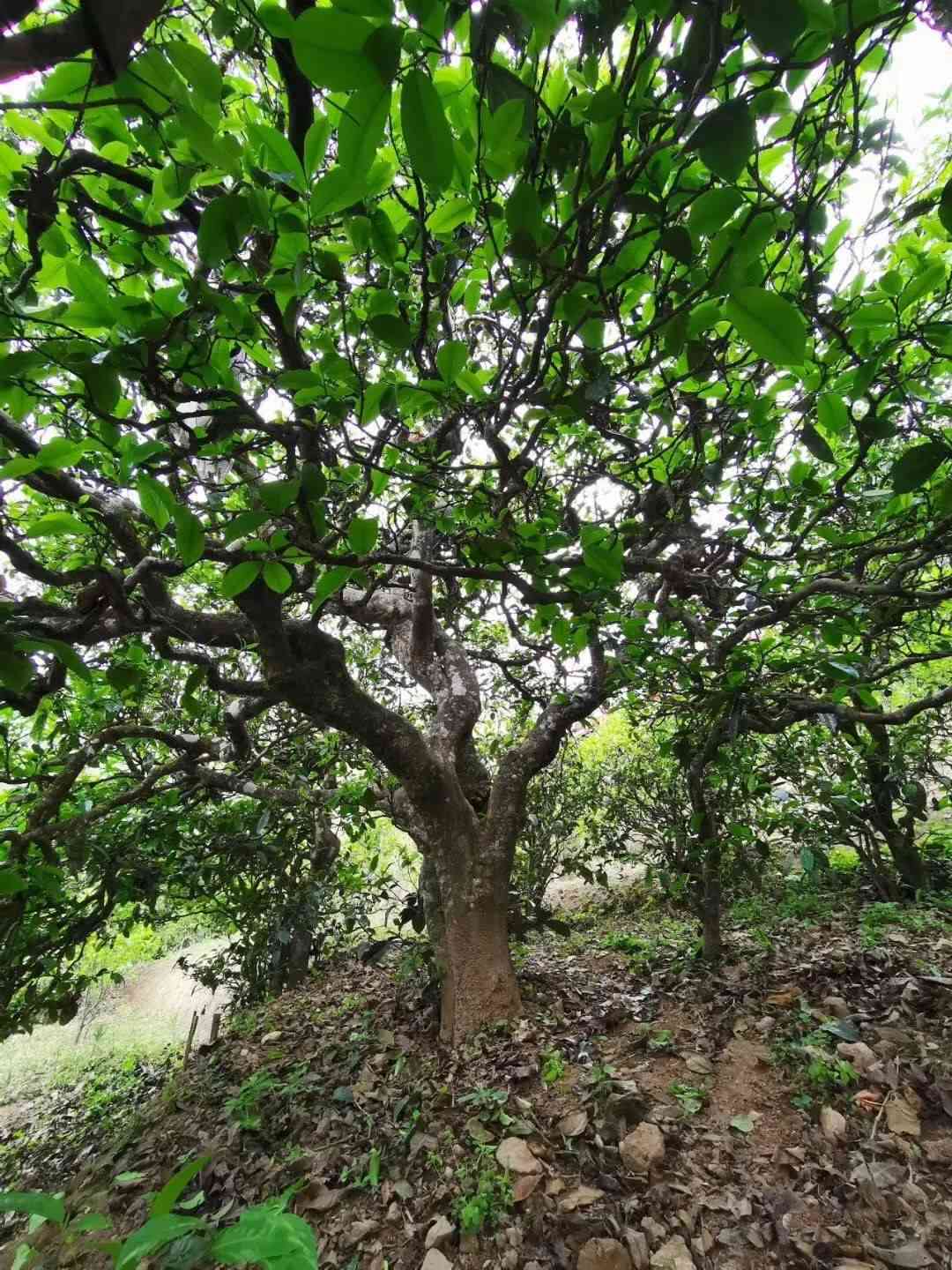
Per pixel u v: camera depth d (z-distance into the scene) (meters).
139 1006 9.62
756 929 4.86
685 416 2.49
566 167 1.08
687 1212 2.42
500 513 2.09
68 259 1.43
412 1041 4.08
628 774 6.61
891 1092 2.79
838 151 1.52
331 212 0.89
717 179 1.00
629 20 1.12
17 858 3.18
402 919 4.74
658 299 1.37
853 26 0.93
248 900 6.02
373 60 0.69
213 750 4.48
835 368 1.84
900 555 2.95
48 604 2.04
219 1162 3.21
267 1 1.11
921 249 1.97
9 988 4.38
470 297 1.72
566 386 1.47
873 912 4.88
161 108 1.04
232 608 4.81
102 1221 0.68
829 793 4.83
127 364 1.37
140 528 2.57
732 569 2.84
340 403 1.57
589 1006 4.09
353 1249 2.60
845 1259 2.16
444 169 0.77
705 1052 3.34
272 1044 4.69
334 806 5.07
